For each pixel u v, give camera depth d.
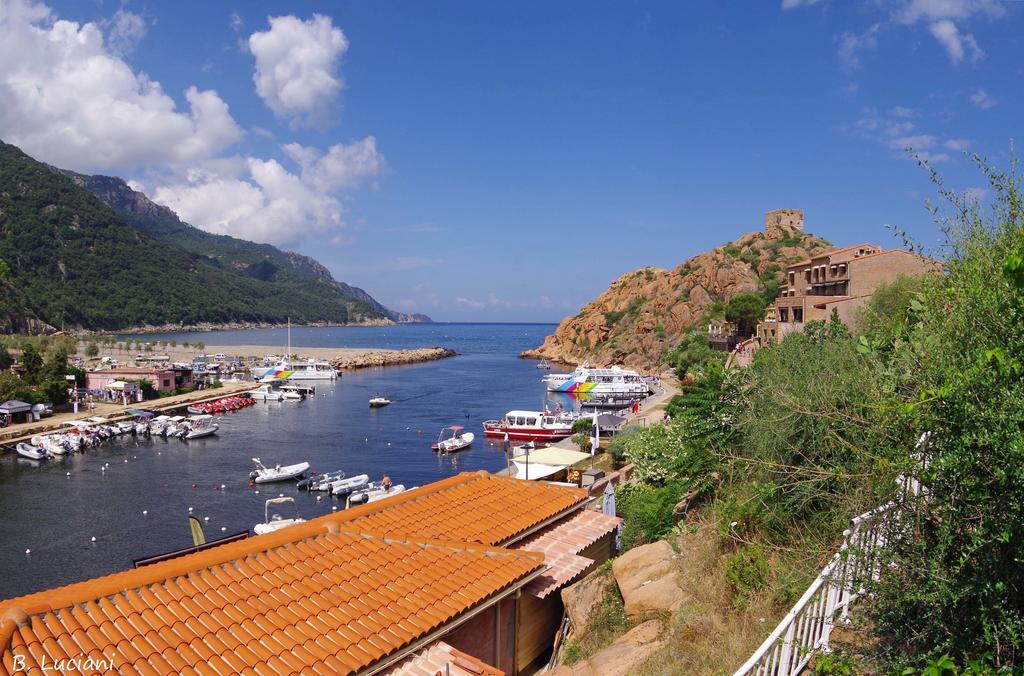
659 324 131.38
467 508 14.84
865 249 67.00
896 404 6.76
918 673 6.03
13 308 195.75
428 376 130.50
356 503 43.09
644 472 24.66
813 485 9.45
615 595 12.73
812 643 7.32
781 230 133.25
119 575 9.78
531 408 87.25
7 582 30.73
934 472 5.92
